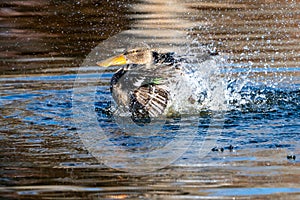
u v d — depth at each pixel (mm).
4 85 13156
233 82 12766
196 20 18578
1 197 7598
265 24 18109
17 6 20172
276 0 21000
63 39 17109
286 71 13891
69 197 7582
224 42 16312
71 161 8781
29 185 7957
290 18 18719
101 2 20469
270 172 8289
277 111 11180
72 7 20094
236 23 18234
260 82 12953
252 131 10000
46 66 14703
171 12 19359
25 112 11289
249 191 7719
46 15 19234
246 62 14586
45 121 10727
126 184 7957
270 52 15453
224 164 8602
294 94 12242
